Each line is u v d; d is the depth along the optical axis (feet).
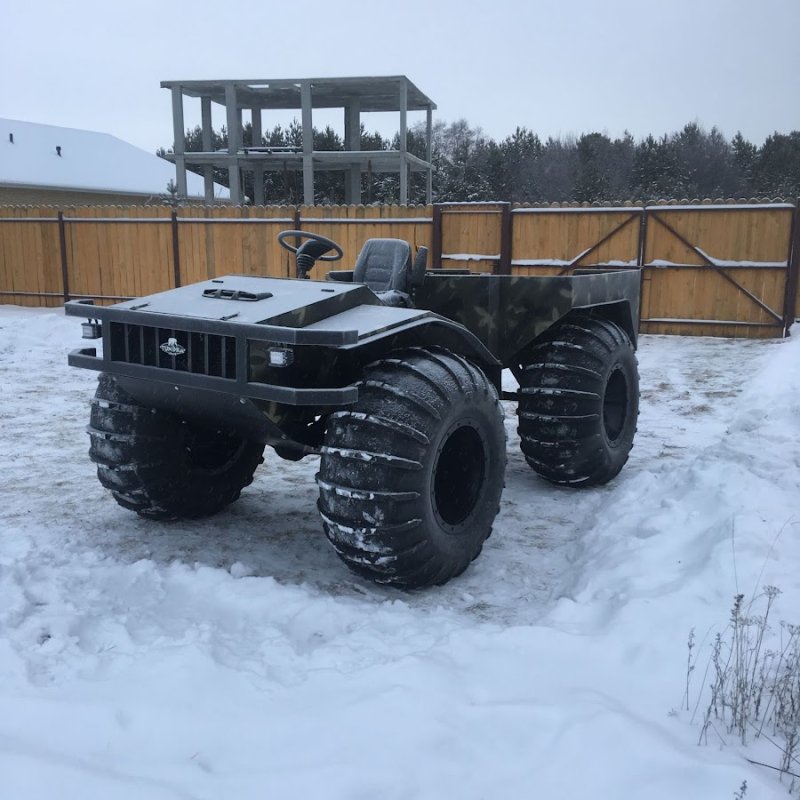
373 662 8.39
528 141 169.07
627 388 16.47
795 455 14.24
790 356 32.01
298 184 112.78
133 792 5.82
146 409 12.21
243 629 9.41
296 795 5.91
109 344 10.68
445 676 7.75
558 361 14.90
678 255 40.55
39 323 37.14
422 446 9.87
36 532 12.89
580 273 20.76
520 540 13.12
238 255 46.29
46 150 95.55
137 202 96.89
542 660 8.15
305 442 11.23
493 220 42.22
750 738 6.73
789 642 8.13
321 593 10.66
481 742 6.64
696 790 5.95
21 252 51.47
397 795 5.98
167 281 48.06
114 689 7.47
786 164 153.99
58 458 17.89
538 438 15.05
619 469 16.37
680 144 162.40
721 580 9.55
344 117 80.18
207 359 9.83
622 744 6.47
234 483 14.05
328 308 10.19
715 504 11.87
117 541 12.66
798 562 9.94
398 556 9.96
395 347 11.05
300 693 7.55
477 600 10.71
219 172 127.95
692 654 8.05
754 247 39.47
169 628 9.33
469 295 14.57
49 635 8.92
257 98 78.23
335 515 9.87
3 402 24.02
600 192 137.80
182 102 73.00
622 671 7.90
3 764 6.09
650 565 10.51
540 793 6.02
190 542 12.69
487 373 14.76
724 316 40.42
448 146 172.35
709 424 21.63
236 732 6.79
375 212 43.70
